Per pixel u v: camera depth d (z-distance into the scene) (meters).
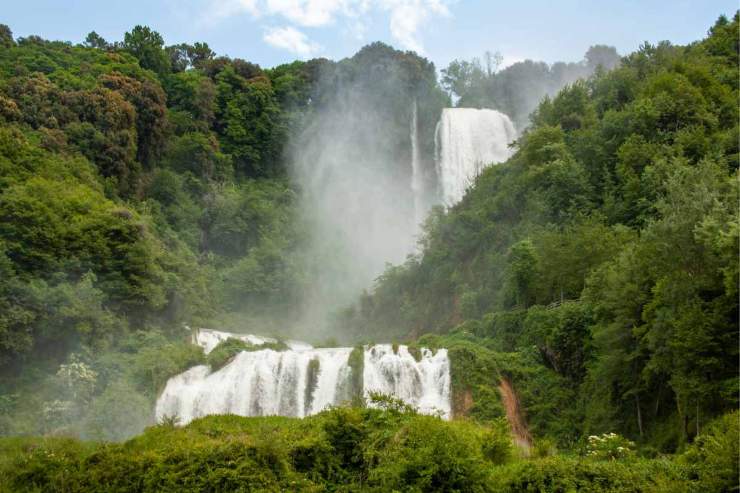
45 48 88.44
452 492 18.36
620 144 54.59
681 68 61.97
